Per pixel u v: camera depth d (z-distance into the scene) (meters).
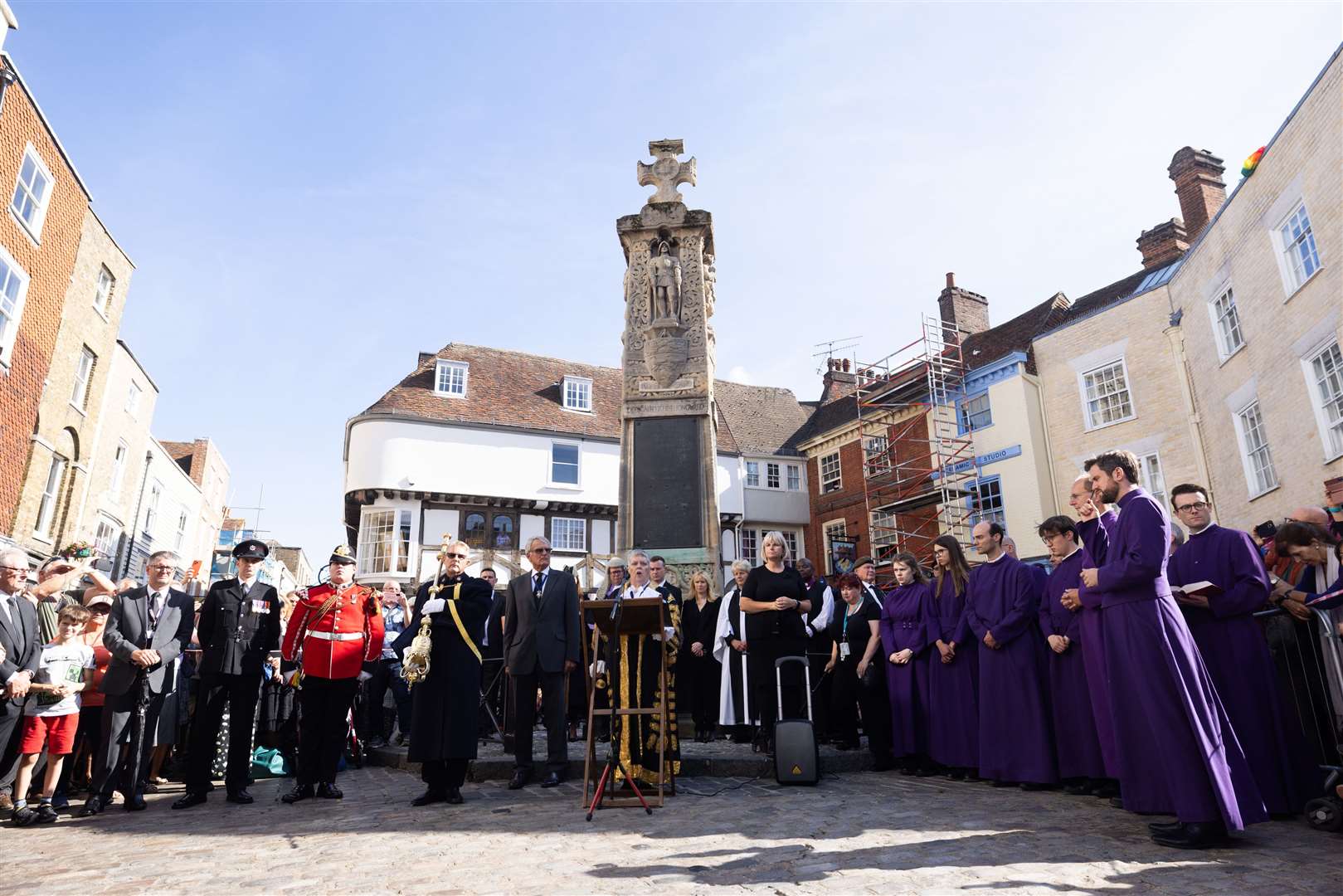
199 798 5.82
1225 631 4.57
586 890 3.15
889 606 6.98
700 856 3.68
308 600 6.01
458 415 26.70
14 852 4.31
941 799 5.20
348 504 26.25
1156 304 18.38
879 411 26.55
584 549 26.81
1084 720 5.25
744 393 33.22
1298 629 4.91
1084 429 19.81
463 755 5.36
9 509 15.41
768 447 30.33
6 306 14.90
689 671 8.80
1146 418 18.33
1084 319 20.12
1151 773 3.83
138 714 5.83
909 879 3.20
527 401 28.66
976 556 21.61
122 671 5.84
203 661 6.00
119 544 24.09
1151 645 3.83
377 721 8.95
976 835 3.99
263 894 3.26
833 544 27.94
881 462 26.42
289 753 7.66
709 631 8.87
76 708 5.62
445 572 5.93
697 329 11.02
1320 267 11.30
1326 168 10.97
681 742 8.63
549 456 27.02
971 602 6.14
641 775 5.51
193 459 36.97
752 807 4.99
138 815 5.53
